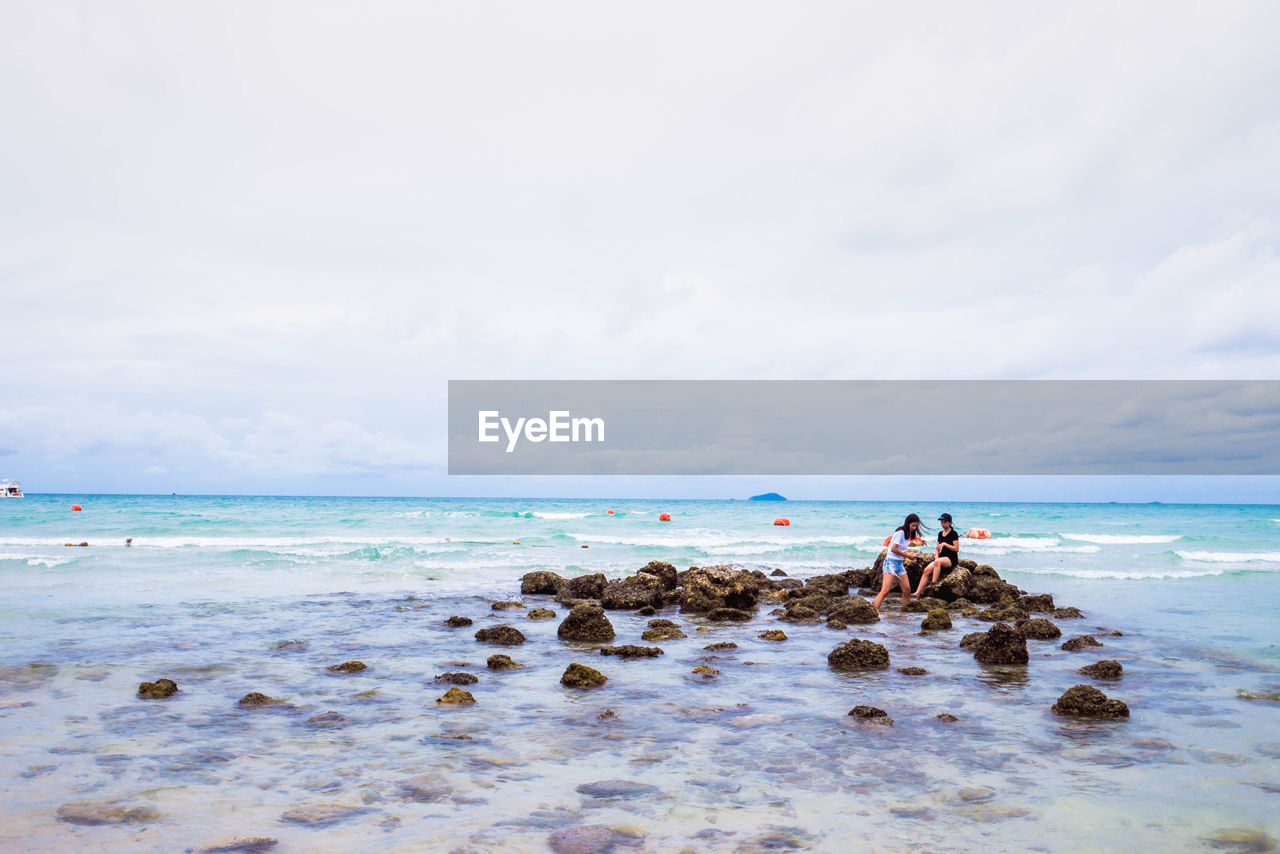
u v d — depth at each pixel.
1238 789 6.00
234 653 11.15
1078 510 105.19
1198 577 22.50
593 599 17.83
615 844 4.87
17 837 4.90
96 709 8.14
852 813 5.44
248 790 5.82
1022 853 4.79
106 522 42.19
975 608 16.72
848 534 39.69
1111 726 7.81
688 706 8.52
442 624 13.98
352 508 69.44
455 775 6.20
